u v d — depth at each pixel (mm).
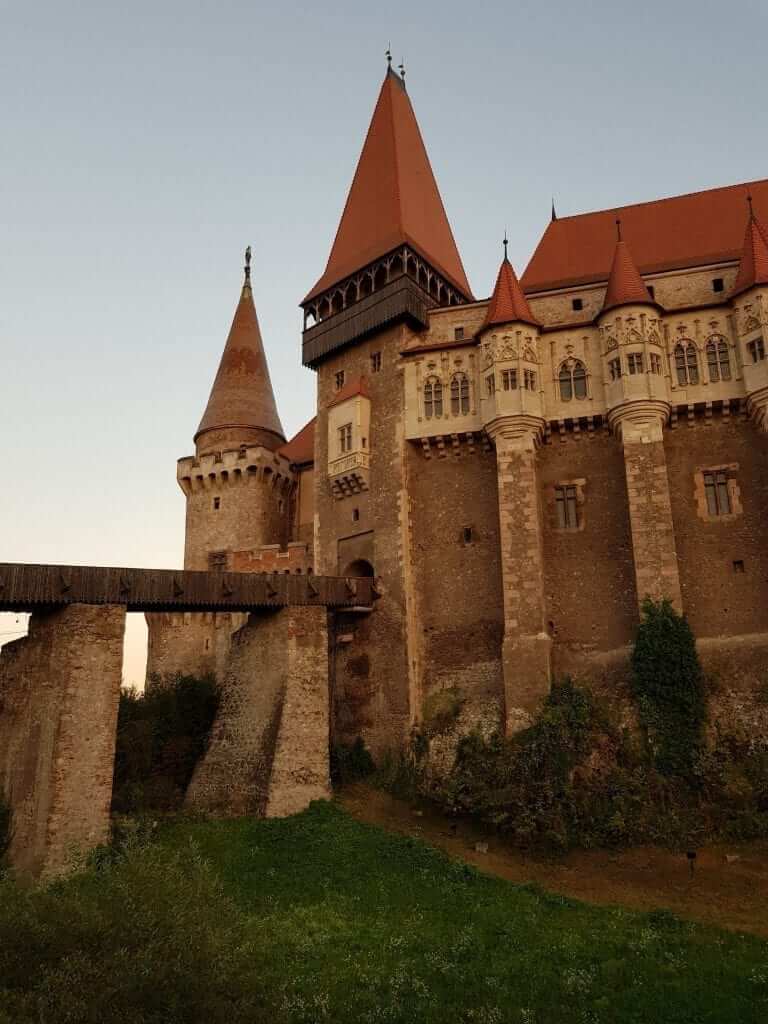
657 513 32500
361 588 36094
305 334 44281
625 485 34844
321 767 30797
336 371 42500
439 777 31812
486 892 22375
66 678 26594
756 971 17000
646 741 29500
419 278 41625
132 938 11797
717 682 30672
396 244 40781
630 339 34594
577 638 33844
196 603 30688
